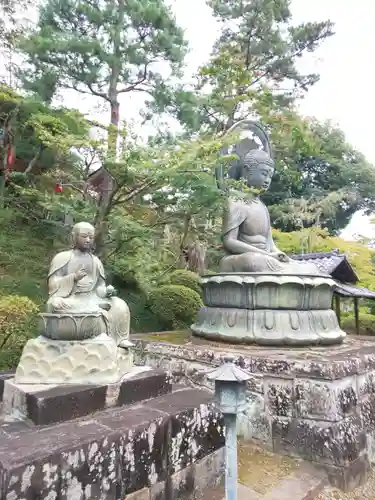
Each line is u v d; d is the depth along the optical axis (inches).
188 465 128.5
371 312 577.0
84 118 282.8
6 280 296.2
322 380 167.0
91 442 102.0
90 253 159.2
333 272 381.4
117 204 280.5
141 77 408.8
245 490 142.8
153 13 375.2
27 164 380.5
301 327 215.8
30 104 330.6
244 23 612.1
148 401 139.1
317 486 151.3
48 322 136.8
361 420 176.2
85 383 128.3
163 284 388.2
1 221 336.8
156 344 235.0
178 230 394.0
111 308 154.7
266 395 181.2
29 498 88.4
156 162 242.5
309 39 633.6
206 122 379.9
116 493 105.4
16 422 115.4
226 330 225.8
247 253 240.1
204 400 141.9
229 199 262.5
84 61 374.0
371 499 151.3
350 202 841.5
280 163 382.3
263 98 324.2
